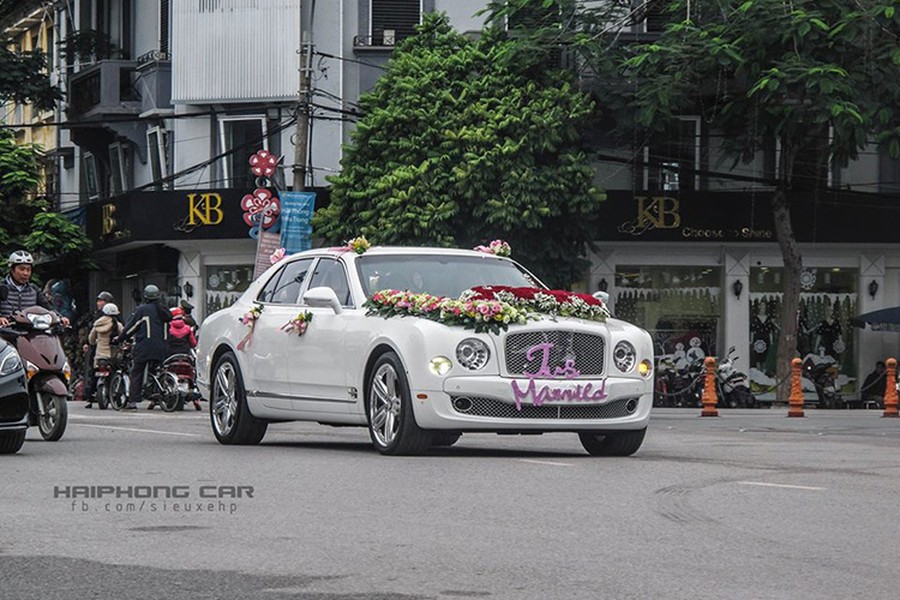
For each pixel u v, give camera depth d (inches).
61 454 1234.0
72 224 3745.1
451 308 1206.3
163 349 2482.8
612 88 3026.6
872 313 3348.9
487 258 1348.4
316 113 3491.6
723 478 1018.7
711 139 3326.8
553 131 3019.2
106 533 735.1
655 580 603.2
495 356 1189.7
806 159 3339.1
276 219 3105.3
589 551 679.7
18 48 4468.5
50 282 3784.5
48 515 805.9
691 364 3459.6
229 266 3595.0
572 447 1390.3
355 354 1261.1
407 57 3161.9
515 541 710.5
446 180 3041.3
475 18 3508.9
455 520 786.8
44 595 572.1
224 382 1419.8
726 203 3346.5
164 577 609.3
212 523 772.0
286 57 3481.8
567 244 3122.5
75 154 4286.4
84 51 3919.8
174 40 3560.5
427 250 1347.2
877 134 2849.4
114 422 1894.7
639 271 3449.8
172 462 1143.0
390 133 3107.8
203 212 3467.0
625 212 3321.9
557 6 3093.0
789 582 601.0
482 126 3051.2
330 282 1337.4
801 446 1454.2
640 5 3142.2
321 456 1213.1
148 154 3754.9
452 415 1189.7
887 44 2847.0
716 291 3457.2
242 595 569.9
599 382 1207.6
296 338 1332.4
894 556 676.1
